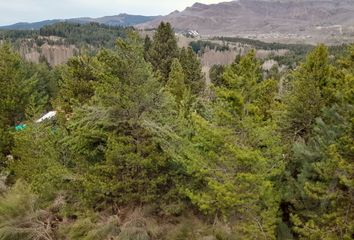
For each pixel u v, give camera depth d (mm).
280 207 15125
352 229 10523
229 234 12719
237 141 12086
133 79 14250
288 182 13938
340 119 12484
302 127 15719
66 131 17469
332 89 15078
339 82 14984
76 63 24062
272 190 13195
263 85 12062
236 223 13211
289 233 13562
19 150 18578
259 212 12688
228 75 11883
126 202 14023
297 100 15641
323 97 15531
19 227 14016
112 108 14062
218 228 12961
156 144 14180
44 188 14852
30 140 17609
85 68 24000
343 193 11219
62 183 15031
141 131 14117
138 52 14219
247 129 11906
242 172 12195
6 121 22594
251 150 11750
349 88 11156
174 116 16094
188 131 15234
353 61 15391
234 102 11477
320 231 11078
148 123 13727
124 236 12930
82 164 15047
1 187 16906
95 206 14422
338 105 13641
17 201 14305
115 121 14242
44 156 16953
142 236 12984
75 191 14875
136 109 14227
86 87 23750
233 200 11422
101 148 14781
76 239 13438
